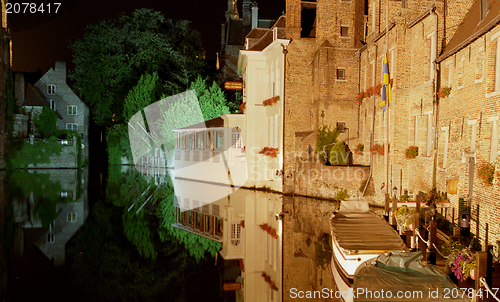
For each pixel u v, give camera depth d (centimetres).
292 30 2527
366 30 2550
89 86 5744
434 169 1627
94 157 6294
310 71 2545
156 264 1283
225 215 2045
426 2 1878
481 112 1265
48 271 1191
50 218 1953
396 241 1088
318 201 2270
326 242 1497
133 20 5509
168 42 5528
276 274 1170
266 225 1812
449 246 1027
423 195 1723
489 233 1170
